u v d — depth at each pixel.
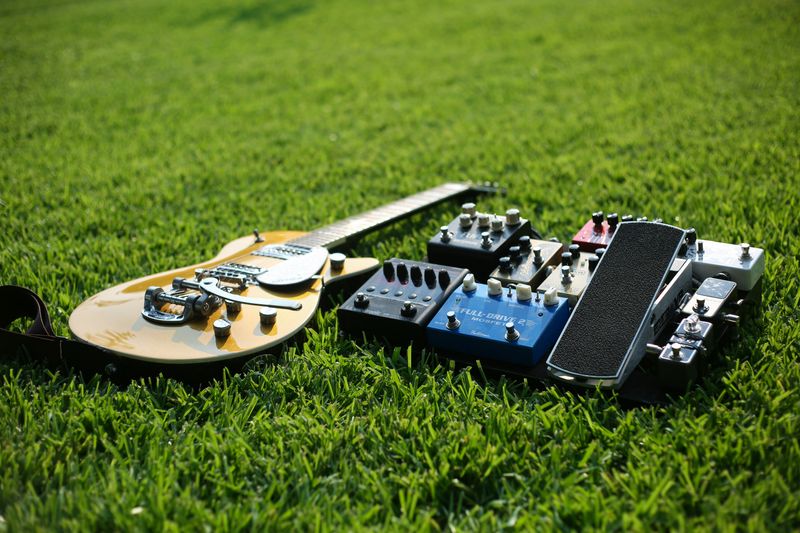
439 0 6.92
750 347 1.44
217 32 6.28
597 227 1.66
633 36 4.73
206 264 1.69
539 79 3.87
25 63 5.27
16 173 2.73
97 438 1.35
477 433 1.31
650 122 2.89
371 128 3.18
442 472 1.25
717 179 2.21
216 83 4.36
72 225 2.20
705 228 1.90
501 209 2.12
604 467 1.26
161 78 4.60
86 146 3.14
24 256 1.99
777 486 1.19
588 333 1.37
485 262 1.61
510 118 3.18
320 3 7.21
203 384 1.45
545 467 1.26
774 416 1.30
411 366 1.45
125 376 1.46
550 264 1.60
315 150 2.90
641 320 1.36
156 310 1.51
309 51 5.21
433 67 4.39
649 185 2.22
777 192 2.07
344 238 1.81
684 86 3.42
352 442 1.32
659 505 1.18
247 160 2.81
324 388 1.43
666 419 1.32
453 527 1.18
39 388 1.44
